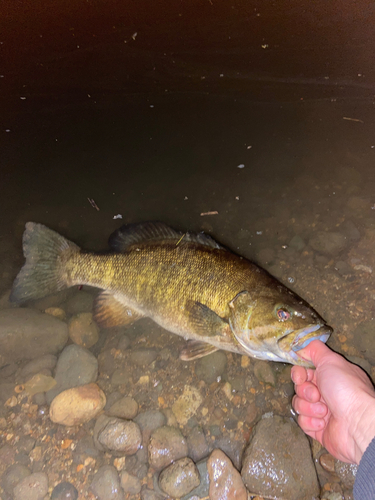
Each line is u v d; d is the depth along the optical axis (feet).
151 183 2.44
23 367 1.63
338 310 1.69
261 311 1.48
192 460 1.36
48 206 2.36
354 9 3.98
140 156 2.65
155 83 3.36
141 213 2.28
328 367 1.30
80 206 2.35
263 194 2.25
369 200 2.04
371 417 1.17
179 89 3.28
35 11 4.26
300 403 1.41
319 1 4.11
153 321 1.79
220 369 1.57
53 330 1.70
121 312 1.79
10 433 1.48
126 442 1.38
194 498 1.30
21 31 4.07
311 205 2.11
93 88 3.37
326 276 1.80
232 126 2.82
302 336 1.42
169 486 1.30
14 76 3.55
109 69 3.56
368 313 1.65
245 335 1.51
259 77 3.27
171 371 1.61
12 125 3.03
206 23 3.98
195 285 1.59
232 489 1.30
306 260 1.88
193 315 1.58
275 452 1.35
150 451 1.37
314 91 3.04
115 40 3.87
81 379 1.57
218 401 1.52
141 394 1.56
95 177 2.52
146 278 1.68
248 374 1.57
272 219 2.10
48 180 2.51
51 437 1.46
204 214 2.22
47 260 1.86
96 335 1.75
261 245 2.00
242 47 3.65
